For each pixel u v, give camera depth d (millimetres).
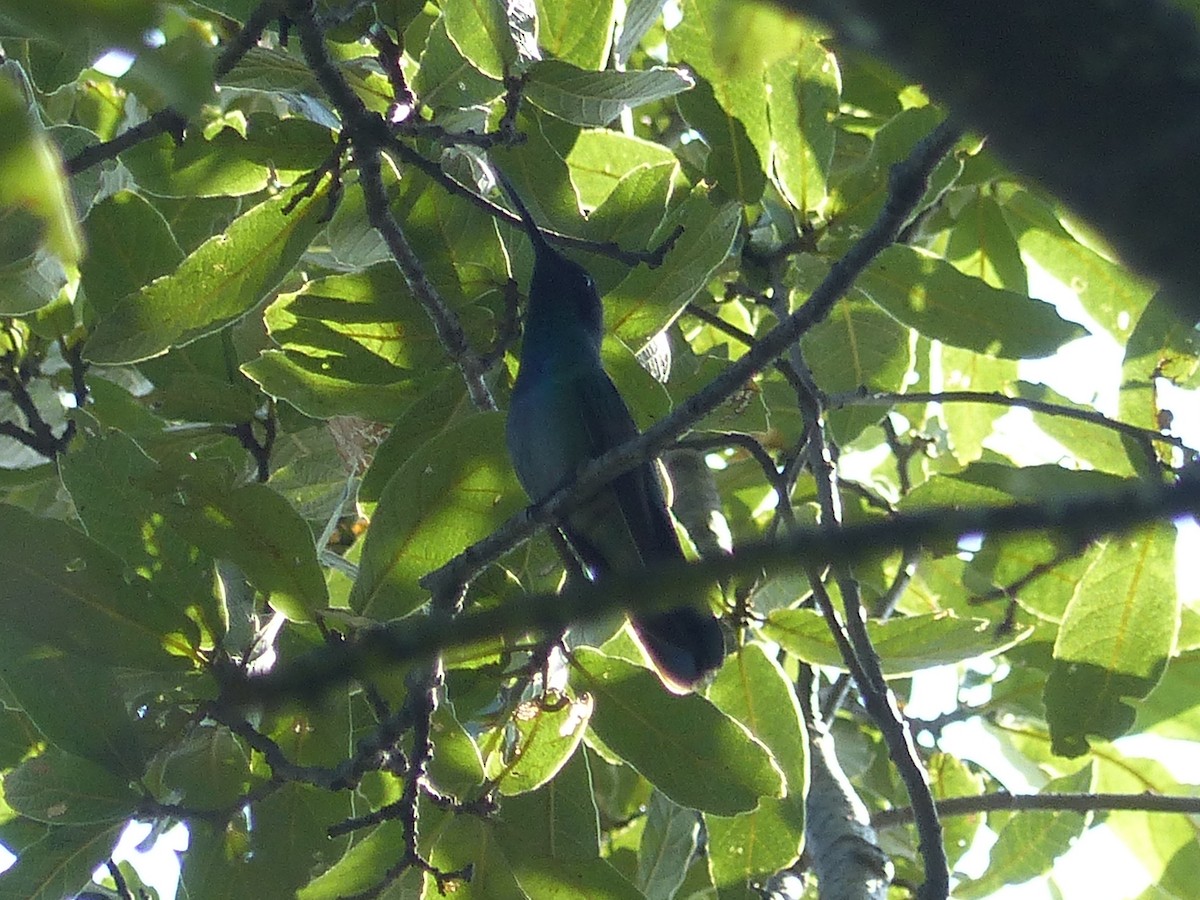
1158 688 10234
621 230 8484
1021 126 1983
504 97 8258
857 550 2184
